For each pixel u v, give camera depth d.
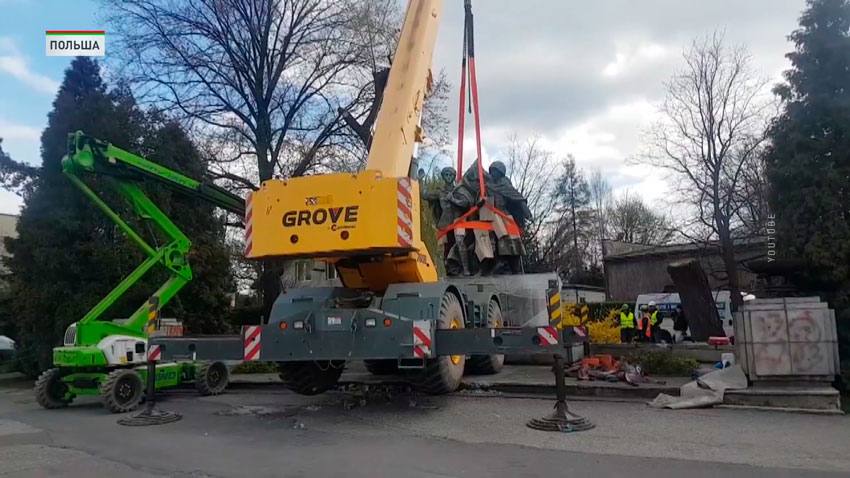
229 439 8.20
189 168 21.12
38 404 13.05
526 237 43.56
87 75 20.06
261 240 9.20
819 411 8.97
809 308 9.62
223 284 22.08
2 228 46.41
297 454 7.14
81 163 11.52
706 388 9.86
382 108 10.34
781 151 12.29
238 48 23.08
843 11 12.03
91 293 17.94
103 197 18.06
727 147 27.14
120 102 20.22
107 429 9.43
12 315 20.53
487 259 12.63
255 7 22.86
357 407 10.29
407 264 9.66
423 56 10.89
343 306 9.43
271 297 23.02
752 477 5.73
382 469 6.32
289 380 10.48
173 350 9.50
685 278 16.27
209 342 9.27
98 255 17.86
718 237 28.50
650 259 39.31
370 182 8.84
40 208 18.22
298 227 9.03
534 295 12.27
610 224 66.31
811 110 11.99
